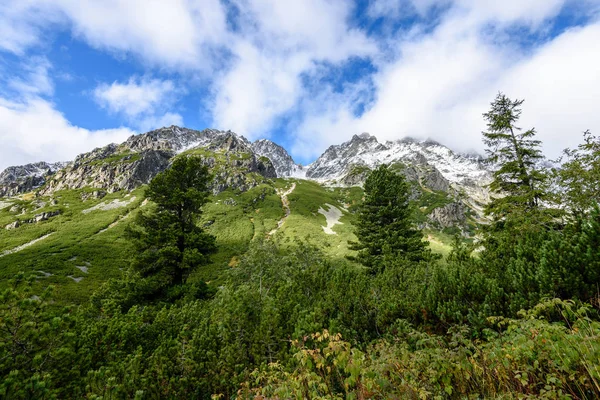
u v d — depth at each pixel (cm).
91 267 4750
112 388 560
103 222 8000
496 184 2048
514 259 770
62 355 579
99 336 775
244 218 9156
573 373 341
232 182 12862
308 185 16512
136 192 11656
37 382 475
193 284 2164
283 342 736
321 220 9944
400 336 702
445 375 444
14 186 16225
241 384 585
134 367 636
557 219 1412
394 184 2967
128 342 795
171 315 974
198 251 2328
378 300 898
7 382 455
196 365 682
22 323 560
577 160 1541
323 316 807
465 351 460
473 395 411
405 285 979
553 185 1659
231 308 852
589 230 635
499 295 671
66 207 10044
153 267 2217
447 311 698
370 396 399
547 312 559
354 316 860
